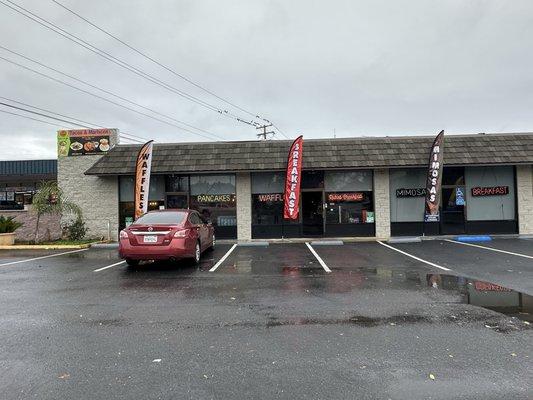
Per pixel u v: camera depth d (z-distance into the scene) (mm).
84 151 17906
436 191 15812
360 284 8234
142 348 4797
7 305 6824
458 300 6887
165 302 6930
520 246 13836
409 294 7340
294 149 16156
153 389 3773
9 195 32031
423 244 14938
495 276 8938
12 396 3648
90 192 17781
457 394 3619
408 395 3613
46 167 30656
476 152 16594
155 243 10125
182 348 4785
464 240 15812
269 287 8016
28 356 4574
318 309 6387
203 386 3824
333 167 16406
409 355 4512
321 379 3945
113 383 3898
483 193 17312
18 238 18125
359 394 3641
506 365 4227
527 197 17141
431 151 15984
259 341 4996
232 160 16859
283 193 17516
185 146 17750
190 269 10203
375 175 17281
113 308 6578
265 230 17438
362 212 17453
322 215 17453
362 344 4863
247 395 3643
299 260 11523
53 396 3650
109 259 12250
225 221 17531
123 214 17781
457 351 4613
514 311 6207
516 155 16422
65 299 7223
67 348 4812
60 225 18016
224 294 7461
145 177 15680
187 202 17594
